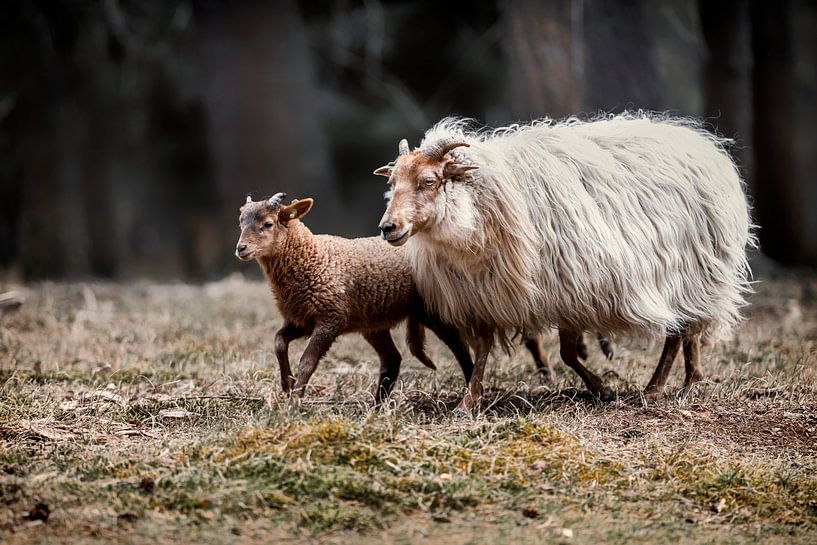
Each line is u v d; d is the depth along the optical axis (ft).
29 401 35.09
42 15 105.19
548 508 25.91
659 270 35.99
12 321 52.26
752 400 36.55
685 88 107.86
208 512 24.70
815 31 115.24
